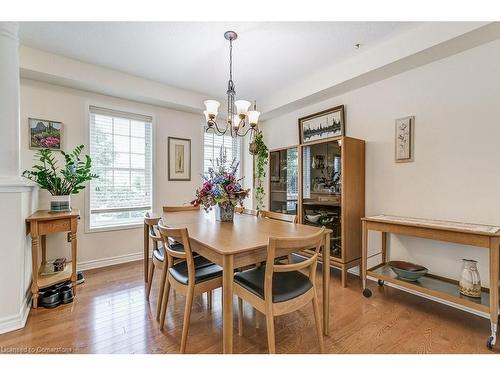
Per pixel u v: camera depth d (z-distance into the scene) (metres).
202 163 3.99
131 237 3.35
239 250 1.31
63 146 2.83
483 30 1.80
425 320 1.93
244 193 2.19
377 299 2.29
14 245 1.79
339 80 2.73
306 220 3.19
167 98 3.30
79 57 2.58
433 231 1.93
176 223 2.07
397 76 2.53
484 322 1.90
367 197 2.81
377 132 2.71
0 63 1.78
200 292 1.57
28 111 2.62
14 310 1.78
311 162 3.21
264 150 4.00
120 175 3.28
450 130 2.17
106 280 2.68
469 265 1.89
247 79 3.12
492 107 1.95
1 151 1.78
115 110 3.18
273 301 1.34
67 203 2.49
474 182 2.04
